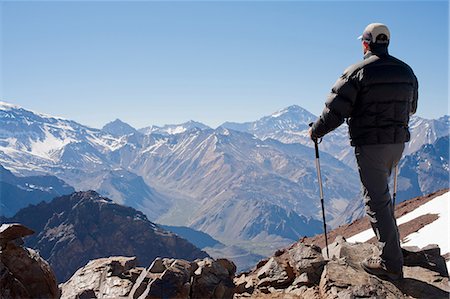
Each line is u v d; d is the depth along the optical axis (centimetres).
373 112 397
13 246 353
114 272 471
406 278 432
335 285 406
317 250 469
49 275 358
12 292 328
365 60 400
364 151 404
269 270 463
